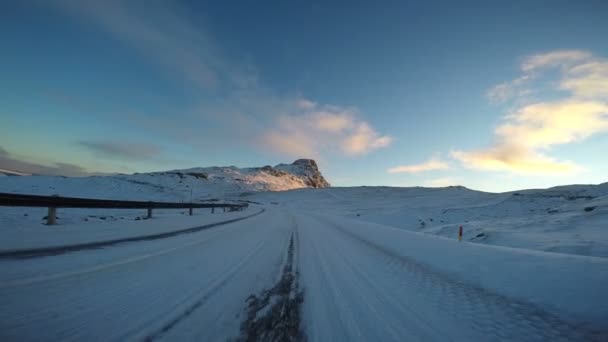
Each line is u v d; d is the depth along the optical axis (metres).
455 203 50.28
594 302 3.19
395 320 3.03
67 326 2.37
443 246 7.16
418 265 5.85
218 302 3.17
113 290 3.29
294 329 2.65
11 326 2.29
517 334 2.78
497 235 12.76
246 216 20.27
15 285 3.19
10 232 6.69
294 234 10.59
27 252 4.74
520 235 11.82
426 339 2.60
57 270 3.88
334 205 68.38
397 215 34.69
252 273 4.53
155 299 3.13
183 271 4.34
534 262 4.66
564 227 12.70
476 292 4.05
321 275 4.74
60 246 5.43
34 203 8.28
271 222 15.88
